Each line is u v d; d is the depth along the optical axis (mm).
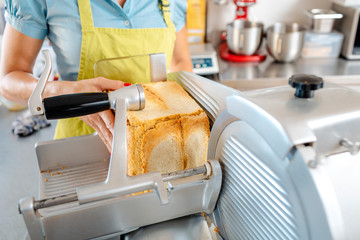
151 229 559
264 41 2312
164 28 1139
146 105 667
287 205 384
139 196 496
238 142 480
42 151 787
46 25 1021
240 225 529
